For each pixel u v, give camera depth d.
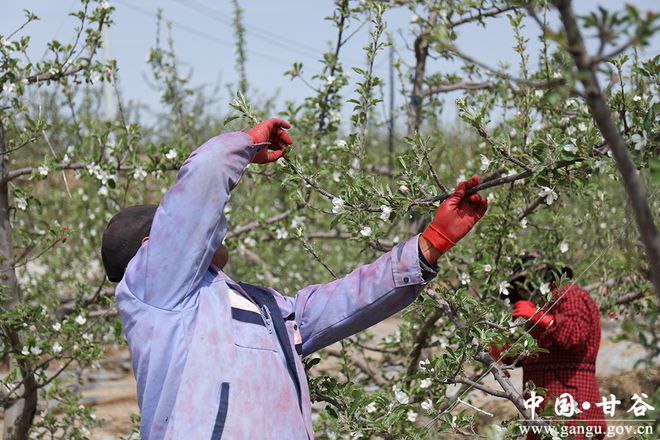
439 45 1.51
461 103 2.52
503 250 3.67
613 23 1.24
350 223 2.92
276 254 6.40
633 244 1.90
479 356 2.73
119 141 4.14
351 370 4.05
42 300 5.14
